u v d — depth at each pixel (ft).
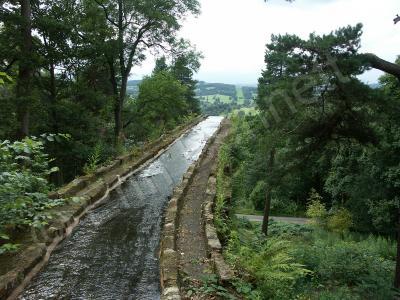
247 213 105.60
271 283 22.76
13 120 55.36
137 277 23.21
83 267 24.13
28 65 55.57
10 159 21.68
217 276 22.16
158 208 37.93
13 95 57.00
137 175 52.49
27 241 25.95
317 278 38.50
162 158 67.46
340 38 30.78
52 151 67.36
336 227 85.71
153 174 54.08
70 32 65.05
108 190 43.14
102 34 78.64
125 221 33.47
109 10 80.84
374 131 37.65
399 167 65.05
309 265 41.60
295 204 109.81
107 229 31.24
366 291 37.63
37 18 62.34
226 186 48.47
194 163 58.03
